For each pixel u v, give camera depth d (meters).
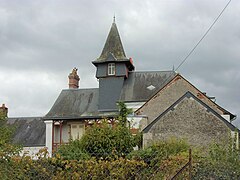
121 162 12.21
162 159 12.58
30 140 40.09
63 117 35.75
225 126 21.80
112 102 36.78
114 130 19.19
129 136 19.50
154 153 14.23
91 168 12.00
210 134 21.83
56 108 38.06
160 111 31.31
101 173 12.02
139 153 14.63
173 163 12.10
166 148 16.97
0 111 22.62
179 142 18.53
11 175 11.06
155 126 22.34
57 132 36.41
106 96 37.19
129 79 38.03
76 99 38.94
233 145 13.39
